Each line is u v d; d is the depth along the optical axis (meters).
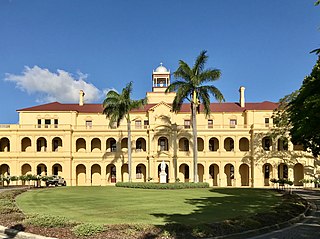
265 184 68.31
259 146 67.19
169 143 68.50
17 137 68.62
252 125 68.38
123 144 71.75
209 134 69.44
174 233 14.66
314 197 38.03
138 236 14.30
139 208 24.88
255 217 18.61
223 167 68.50
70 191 43.16
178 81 51.66
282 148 69.00
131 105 57.09
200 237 14.73
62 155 68.44
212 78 51.00
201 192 41.06
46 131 69.00
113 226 15.63
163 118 71.19
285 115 60.97
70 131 69.25
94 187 52.41
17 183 66.00
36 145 69.38
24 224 16.03
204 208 25.00
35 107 73.19
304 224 19.42
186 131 69.19
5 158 67.69
